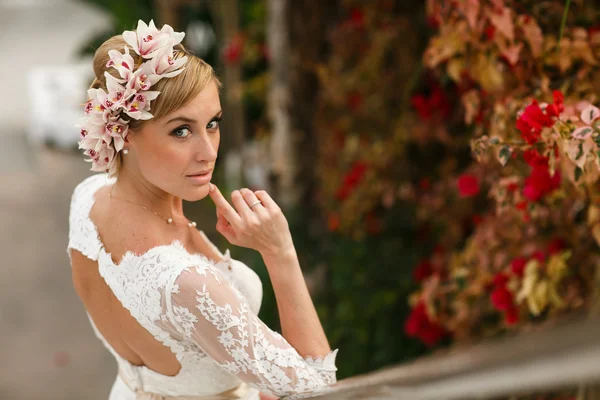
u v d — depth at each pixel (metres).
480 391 0.80
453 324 2.61
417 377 0.91
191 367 1.49
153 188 1.44
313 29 4.60
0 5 16.44
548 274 2.03
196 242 1.54
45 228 6.75
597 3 1.92
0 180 8.04
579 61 1.95
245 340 1.32
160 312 1.34
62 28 14.81
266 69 6.86
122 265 1.39
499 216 2.23
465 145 3.24
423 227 3.75
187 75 1.31
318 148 4.66
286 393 1.37
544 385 0.71
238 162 6.55
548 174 1.78
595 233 1.74
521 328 2.17
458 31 2.07
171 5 6.73
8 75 12.16
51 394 4.14
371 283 3.56
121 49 1.36
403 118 3.63
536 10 1.96
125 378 1.63
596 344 0.63
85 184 1.65
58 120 9.04
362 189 3.79
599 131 1.52
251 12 6.12
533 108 1.64
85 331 4.89
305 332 1.45
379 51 3.81
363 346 3.36
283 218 1.43
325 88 4.31
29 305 5.25
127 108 1.30
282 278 1.44
